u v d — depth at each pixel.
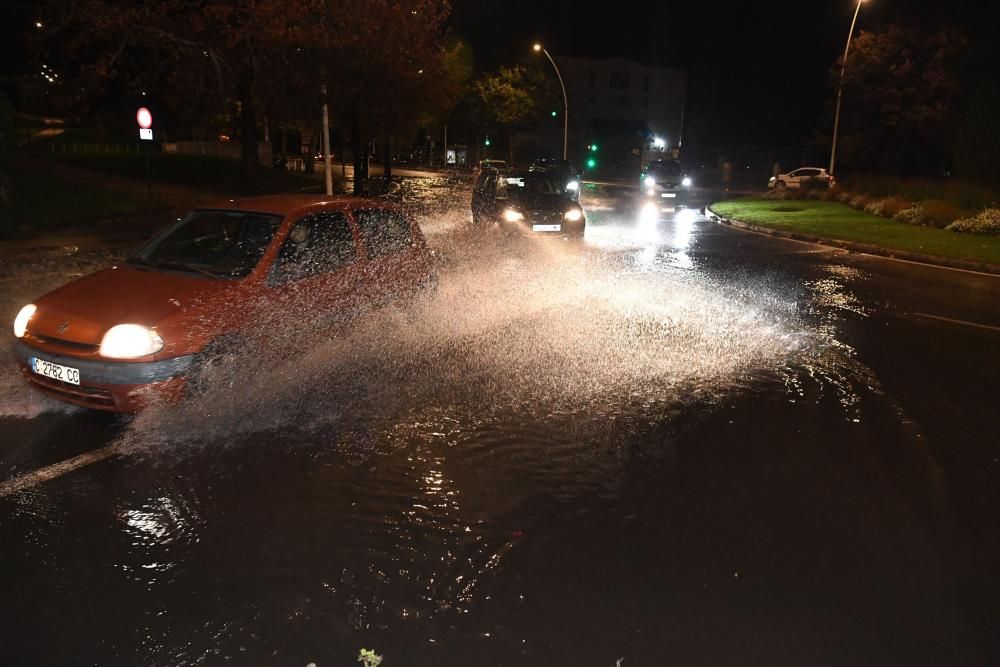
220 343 5.11
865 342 8.21
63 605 3.20
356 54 22.83
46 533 3.77
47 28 20.31
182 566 3.50
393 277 6.76
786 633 3.13
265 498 4.17
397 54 25.64
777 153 57.78
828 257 15.70
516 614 3.20
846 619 3.23
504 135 68.25
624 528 3.95
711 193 39.88
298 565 3.52
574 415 5.59
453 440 5.05
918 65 35.72
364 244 6.52
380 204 7.00
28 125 47.94
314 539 3.76
